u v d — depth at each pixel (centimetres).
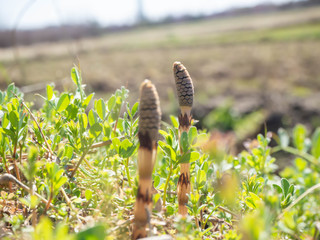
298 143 33
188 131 17
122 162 20
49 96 20
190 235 14
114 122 21
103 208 17
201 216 18
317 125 115
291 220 15
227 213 19
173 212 17
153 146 13
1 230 15
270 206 12
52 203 17
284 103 133
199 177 18
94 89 181
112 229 15
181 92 17
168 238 13
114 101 19
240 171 25
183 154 16
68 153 18
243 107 134
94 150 22
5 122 18
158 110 13
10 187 19
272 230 15
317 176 29
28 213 17
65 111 20
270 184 21
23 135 19
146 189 13
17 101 19
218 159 22
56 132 20
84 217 16
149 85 13
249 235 10
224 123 118
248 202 17
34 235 12
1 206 17
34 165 14
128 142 17
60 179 15
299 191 23
